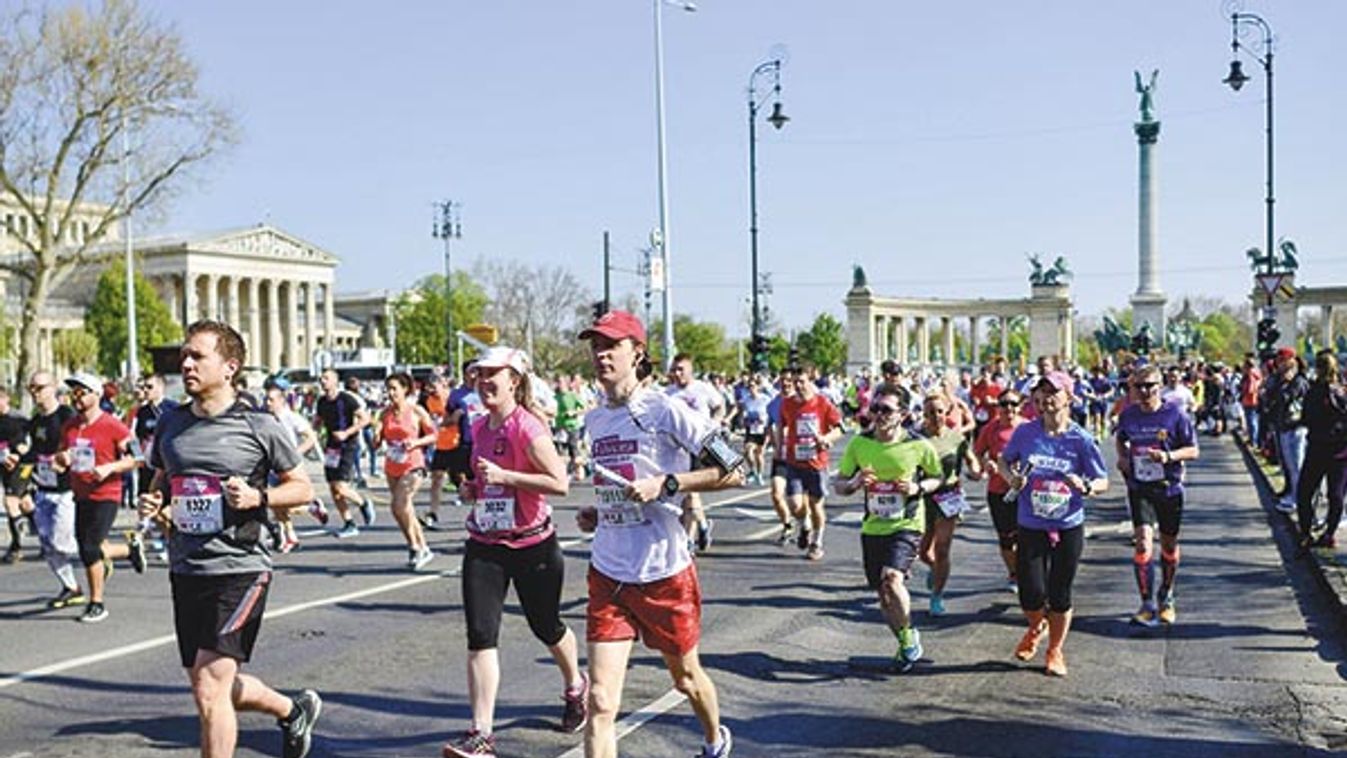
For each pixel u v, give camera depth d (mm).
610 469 5379
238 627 5129
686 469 5395
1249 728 6629
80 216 44875
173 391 31953
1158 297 65188
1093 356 95438
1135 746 6305
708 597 10625
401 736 6496
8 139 36344
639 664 8109
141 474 13992
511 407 6223
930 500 9602
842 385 43844
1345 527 13688
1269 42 32438
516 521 6121
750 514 17172
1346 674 7820
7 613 10094
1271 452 22188
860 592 10875
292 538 14070
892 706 7098
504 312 71375
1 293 67500
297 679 7715
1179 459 9211
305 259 104750
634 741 6371
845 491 8070
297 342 107562
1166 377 20203
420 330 85312
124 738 6453
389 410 12477
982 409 18672
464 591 6047
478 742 5746
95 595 9789
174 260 94500
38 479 10250
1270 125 32375
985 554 13305
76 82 36188
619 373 5430
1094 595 10609
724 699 7227
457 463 8961
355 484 23406
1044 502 7863
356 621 9648
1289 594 10555
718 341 81188
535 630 6410
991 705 7109
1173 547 9438
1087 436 7906
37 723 6738
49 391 10211
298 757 5930
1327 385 12133
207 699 5078
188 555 5145
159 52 37219
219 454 5156
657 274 33375
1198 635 8992
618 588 5254
